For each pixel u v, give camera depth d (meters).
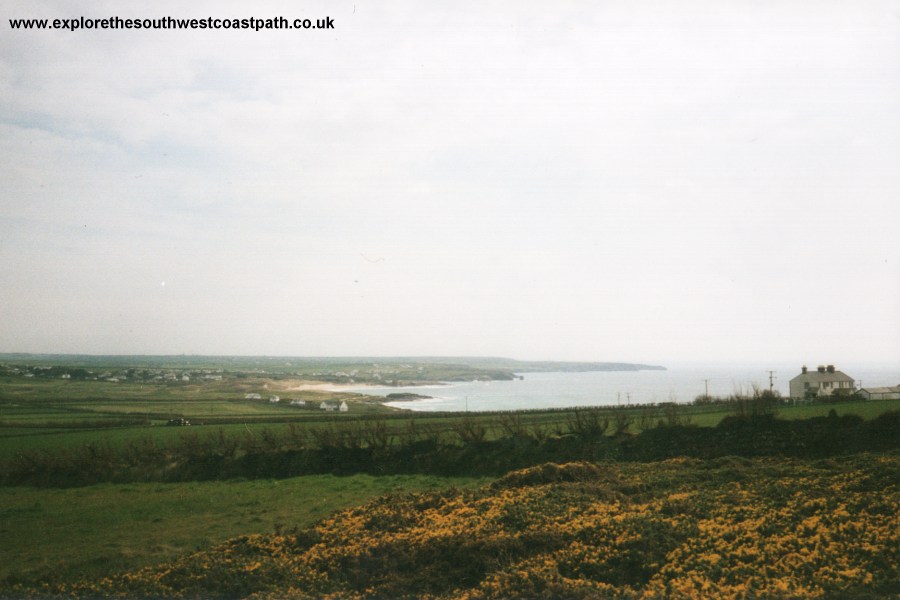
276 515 44.38
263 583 25.41
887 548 22.17
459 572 24.88
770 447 50.53
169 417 105.44
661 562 23.70
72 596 26.06
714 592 20.41
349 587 24.89
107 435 82.75
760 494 31.98
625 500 34.22
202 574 26.92
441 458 62.28
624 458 55.34
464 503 35.19
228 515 45.91
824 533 24.31
